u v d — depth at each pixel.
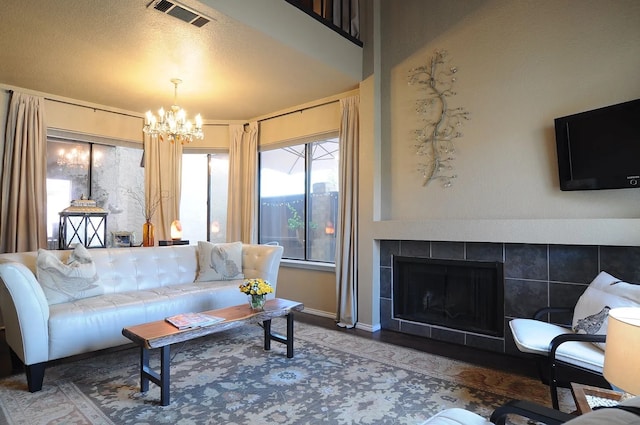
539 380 2.70
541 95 3.14
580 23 2.97
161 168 5.30
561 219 2.92
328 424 2.10
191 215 5.75
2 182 4.08
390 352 3.29
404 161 3.96
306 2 4.06
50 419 2.14
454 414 1.50
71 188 4.76
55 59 3.50
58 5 2.64
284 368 2.90
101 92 4.38
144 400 2.38
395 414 2.21
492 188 3.38
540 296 3.12
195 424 2.10
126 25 2.93
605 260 2.84
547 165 3.11
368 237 4.05
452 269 3.65
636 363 1.27
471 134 3.52
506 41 3.33
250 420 2.14
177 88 4.26
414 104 3.91
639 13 2.74
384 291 4.07
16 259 3.13
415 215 3.86
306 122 4.86
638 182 2.54
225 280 4.12
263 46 3.30
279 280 5.10
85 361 3.05
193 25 2.94
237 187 5.47
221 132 5.60
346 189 4.24
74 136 4.63
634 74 2.75
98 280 3.26
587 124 2.79
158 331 2.43
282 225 5.26
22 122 4.17
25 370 2.72
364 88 4.12
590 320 2.30
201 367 2.91
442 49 3.72
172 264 4.07
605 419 0.76
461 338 3.54
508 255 3.29
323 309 4.63
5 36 3.06
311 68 3.77
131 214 5.23
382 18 4.18
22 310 2.44
